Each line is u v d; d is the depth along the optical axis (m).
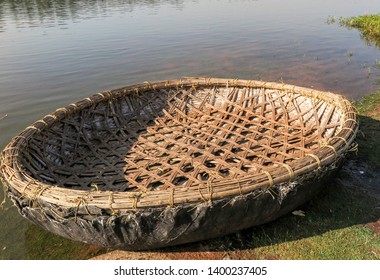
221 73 8.29
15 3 19.16
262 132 5.07
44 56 9.44
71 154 4.57
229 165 4.25
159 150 4.79
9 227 3.85
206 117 5.54
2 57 9.38
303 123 5.01
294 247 3.31
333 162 3.38
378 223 3.53
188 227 2.94
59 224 2.93
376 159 4.56
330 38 10.89
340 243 3.31
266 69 8.50
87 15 15.42
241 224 3.16
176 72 8.38
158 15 15.21
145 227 2.87
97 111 5.17
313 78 7.85
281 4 17.39
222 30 12.18
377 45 10.09
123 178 4.19
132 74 8.24
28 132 4.07
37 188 2.97
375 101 6.43
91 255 3.46
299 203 3.40
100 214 2.80
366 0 18.12
